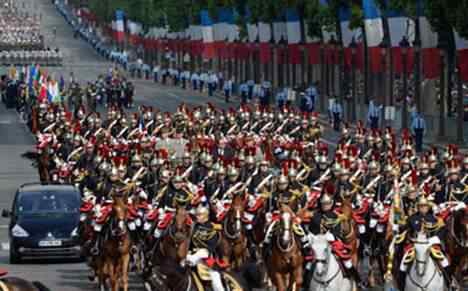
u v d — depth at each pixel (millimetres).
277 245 68688
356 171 84125
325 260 65812
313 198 76062
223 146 120188
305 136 127875
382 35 173375
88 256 81625
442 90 164625
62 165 116562
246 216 76312
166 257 69500
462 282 74938
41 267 89562
